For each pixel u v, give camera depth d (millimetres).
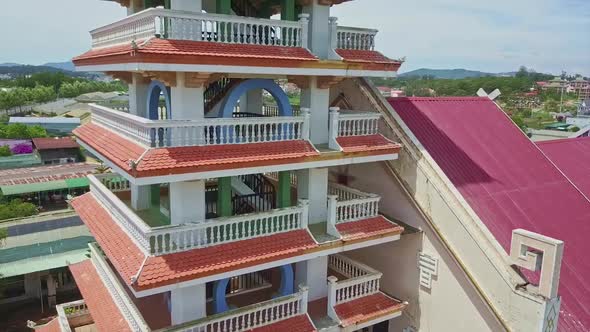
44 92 144250
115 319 13836
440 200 15461
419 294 16734
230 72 12227
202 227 12141
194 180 12742
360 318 14953
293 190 18781
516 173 18375
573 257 15648
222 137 12469
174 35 11555
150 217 15398
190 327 12094
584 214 17703
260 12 17281
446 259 15602
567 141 24188
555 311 12992
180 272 11297
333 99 19438
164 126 11375
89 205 16562
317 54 15328
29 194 54594
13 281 33969
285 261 13344
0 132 80625
